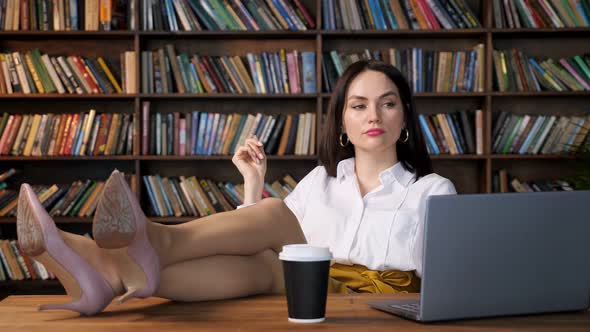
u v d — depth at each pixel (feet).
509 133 12.23
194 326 3.23
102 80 12.07
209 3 12.12
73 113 12.76
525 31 12.09
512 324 3.32
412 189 6.37
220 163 12.91
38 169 12.82
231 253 4.20
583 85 12.15
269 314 3.58
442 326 3.25
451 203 3.18
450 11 12.14
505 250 3.32
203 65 12.15
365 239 6.14
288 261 3.30
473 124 12.28
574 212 3.41
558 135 12.16
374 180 6.50
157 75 12.09
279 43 12.88
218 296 4.09
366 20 12.15
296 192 6.95
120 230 3.34
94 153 12.03
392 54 12.19
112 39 12.74
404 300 3.98
